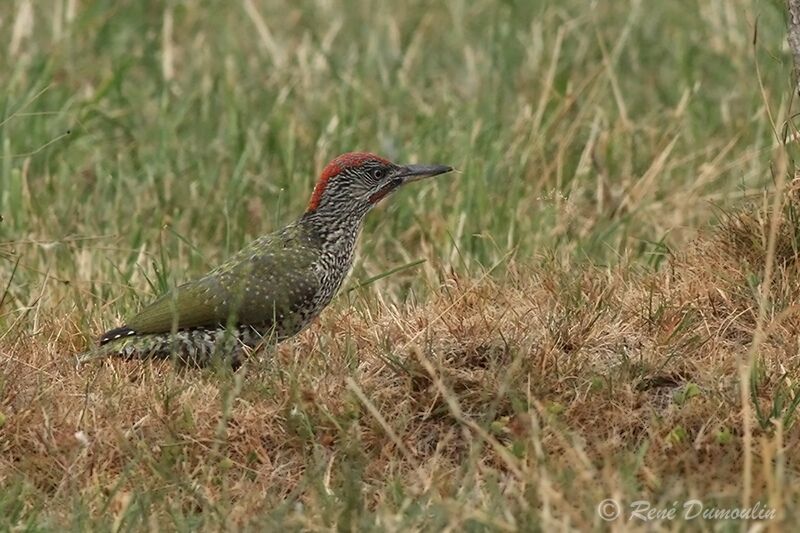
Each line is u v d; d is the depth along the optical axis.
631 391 11.05
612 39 20.28
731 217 13.41
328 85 19.80
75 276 14.62
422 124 18.31
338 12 22.05
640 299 12.59
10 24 21.41
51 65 19.12
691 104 18.52
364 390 11.28
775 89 18.66
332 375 11.63
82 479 10.67
